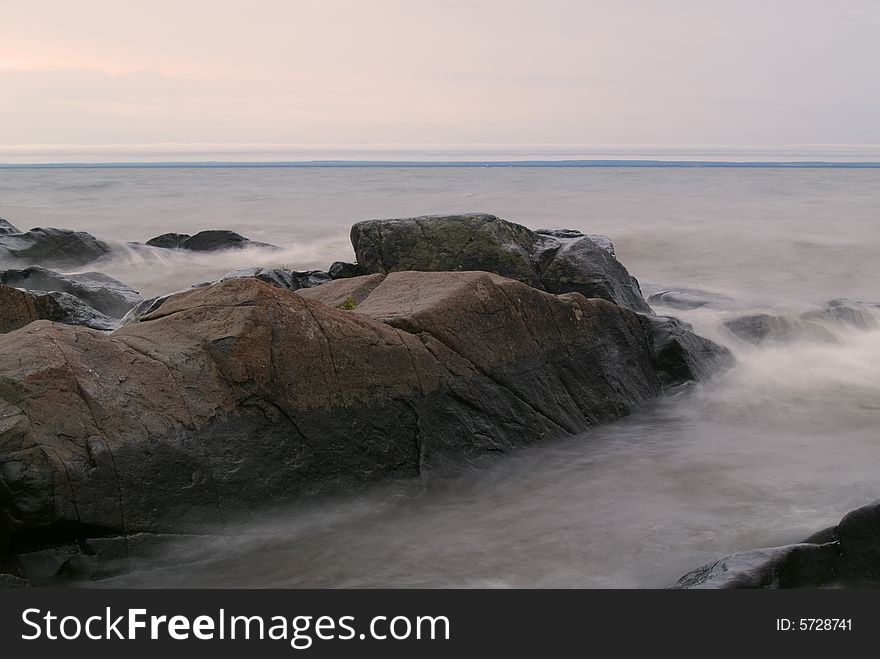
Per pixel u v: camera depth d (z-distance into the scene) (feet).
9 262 71.00
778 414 37.81
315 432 26.81
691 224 117.91
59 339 24.31
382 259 45.68
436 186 242.58
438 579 23.00
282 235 112.37
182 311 27.32
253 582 23.06
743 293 67.92
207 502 24.20
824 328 48.83
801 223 118.21
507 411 31.81
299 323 27.22
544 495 28.53
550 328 35.14
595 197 184.34
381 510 27.09
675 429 35.58
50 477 21.72
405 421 28.86
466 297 32.17
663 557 23.72
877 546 20.49
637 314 40.47
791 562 20.34
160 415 24.16
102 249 76.95
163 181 294.87
